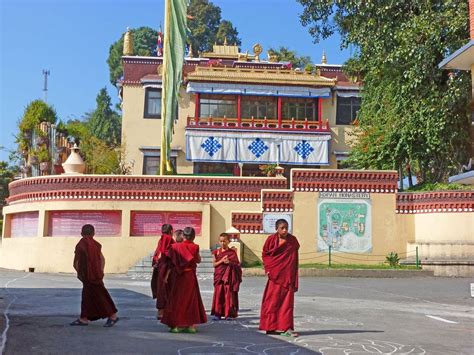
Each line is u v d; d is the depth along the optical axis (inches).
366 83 1263.5
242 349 349.7
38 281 833.5
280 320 398.6
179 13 1238.9
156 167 1640.0
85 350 331.0
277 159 1589.6
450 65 649.0
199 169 1614.2
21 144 1448.1
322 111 1678.2
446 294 716.7
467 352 360.2
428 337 410.3
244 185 1093.1
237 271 494.9
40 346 337.1
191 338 384.2
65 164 1130.7
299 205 1061.8
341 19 1167.0
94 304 420.8
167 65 1232.2
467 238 997.2
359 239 1059.3
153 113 1659.7
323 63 1802.4
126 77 1670.8
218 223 1081.4
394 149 1167.0
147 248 1058.1
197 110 1606.8
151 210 1073.5
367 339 393.4
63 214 1088.8
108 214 1080.8
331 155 1660.9
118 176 1079.0
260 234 1056.2
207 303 600.4
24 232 1154.0
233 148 1579.7
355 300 644.7
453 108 1042.1
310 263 1039.0
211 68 1606.8
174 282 404.5
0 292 654.5
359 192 1070.4
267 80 1600.6
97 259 422.9
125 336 381.1
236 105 1635.1
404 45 1015.6
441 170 1169.4
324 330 429.4
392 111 1134.4
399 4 1061.8
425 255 1024.9
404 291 745.6
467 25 957.2
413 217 1063.0
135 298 621.3
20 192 1161.4
